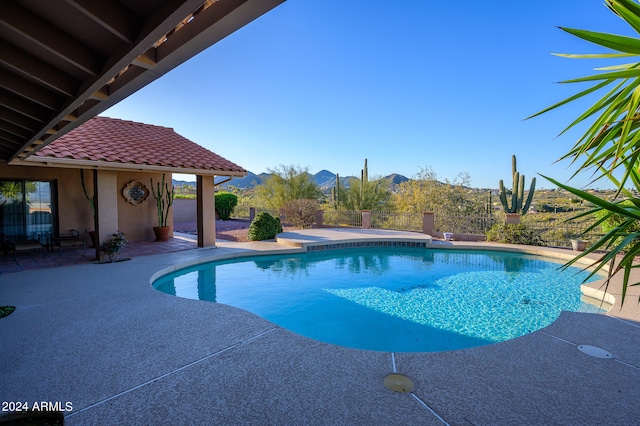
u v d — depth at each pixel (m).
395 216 16.69
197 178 11.03
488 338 5.30
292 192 20.50
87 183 11.00
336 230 16.19
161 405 2.73
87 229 11.07
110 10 1.90
